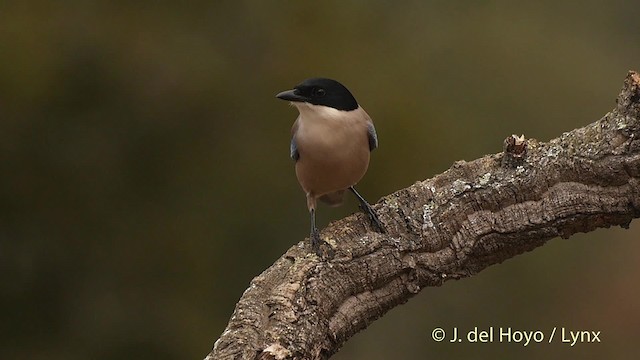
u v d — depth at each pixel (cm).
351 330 690
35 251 1330
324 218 1359
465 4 1647
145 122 1363
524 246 732
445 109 1478
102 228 1344
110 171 1352
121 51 1370
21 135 1329
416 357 1354
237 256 1353
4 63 1334
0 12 1371
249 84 1414
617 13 1720
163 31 1410
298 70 1432
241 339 616
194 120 1377
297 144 808
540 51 1592
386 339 1356
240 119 1390
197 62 1397
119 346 1320
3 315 1317
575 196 717
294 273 668
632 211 718
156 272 1346
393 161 1397
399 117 1422
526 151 732
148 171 1361
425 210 718
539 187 719
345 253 687
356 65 1465
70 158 1342
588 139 727
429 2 1622
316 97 791
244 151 1377
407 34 1560
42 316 1325
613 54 1658
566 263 1424
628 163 706
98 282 1339
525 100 1521
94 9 1397
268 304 646
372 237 702
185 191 1364
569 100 1538
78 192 1341
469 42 1573
